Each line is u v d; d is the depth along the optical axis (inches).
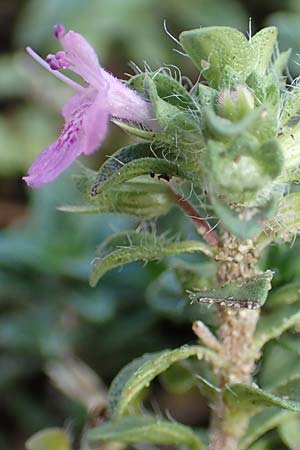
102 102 2.7
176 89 2.9
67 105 2.9
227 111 2.7
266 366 3.6
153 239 3.1
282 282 3.5
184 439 3.2
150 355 3.2
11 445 4.4
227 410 3.1
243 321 3.1
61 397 4.4
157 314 4.4
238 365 3.1
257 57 2.9
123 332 4.4
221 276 3.0
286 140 2.8
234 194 2.7
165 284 3.6
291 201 2.9
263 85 2.8
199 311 3.5
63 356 4.3
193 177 2.8
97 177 2.9
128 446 4.1
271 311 3.3
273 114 2.7
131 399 3.1
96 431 3.2
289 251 3.5
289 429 3.3
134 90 2.9
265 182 2.7
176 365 3.3
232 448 3.2
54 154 2.8
